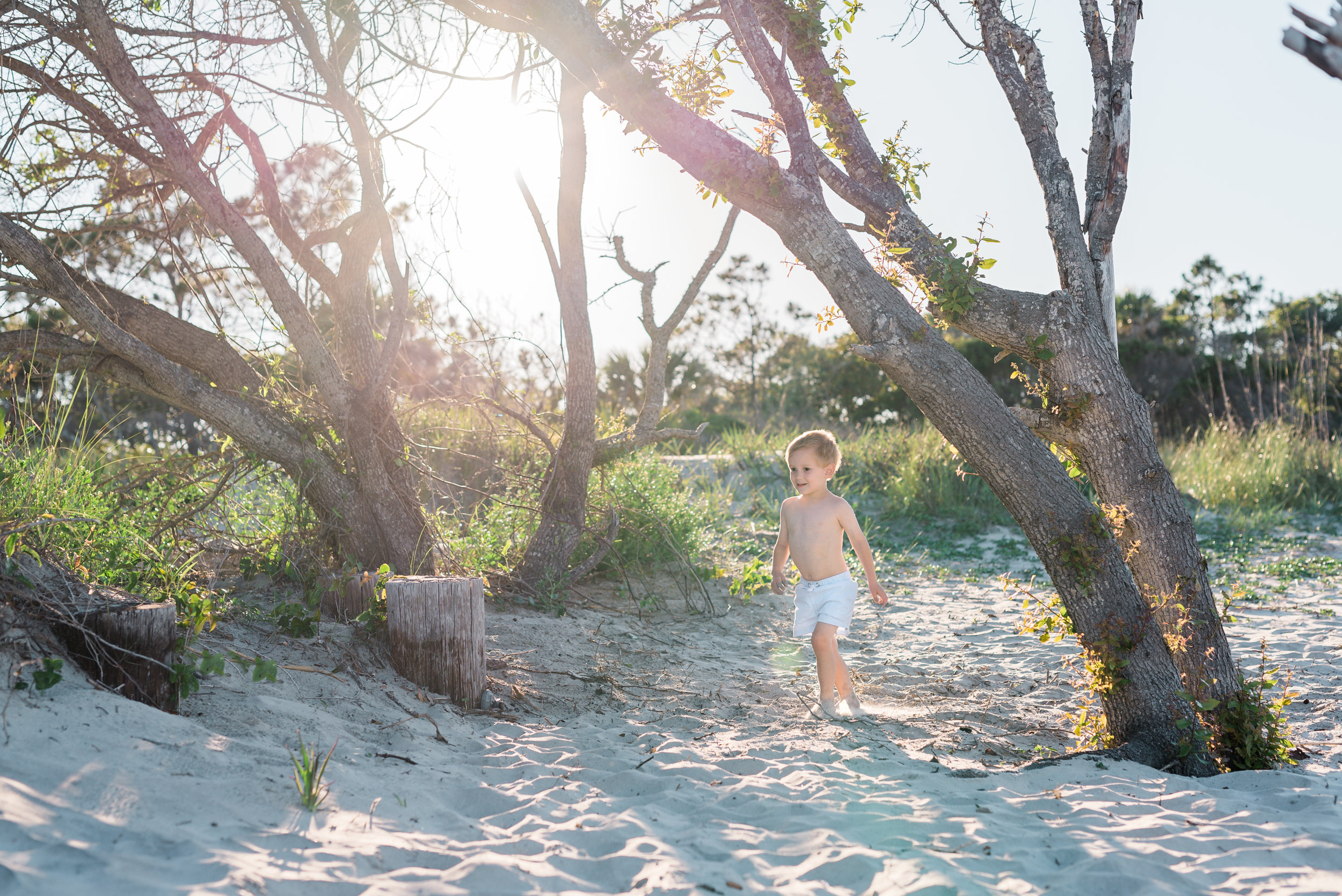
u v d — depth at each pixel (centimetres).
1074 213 441
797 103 438
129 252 579
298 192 611
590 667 538
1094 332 425
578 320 679
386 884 233
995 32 462
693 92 520
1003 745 427
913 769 369
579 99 652
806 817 304
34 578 345
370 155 537
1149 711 398
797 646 654
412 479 588
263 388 554
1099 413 420
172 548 534
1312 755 420
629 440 734
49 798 247
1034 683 561
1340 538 1118
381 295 648
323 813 278
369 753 347
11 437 498
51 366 514
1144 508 418
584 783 341
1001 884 254
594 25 427
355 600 493
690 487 1117
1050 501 410
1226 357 2683
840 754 390
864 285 418
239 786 280
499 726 420
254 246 506
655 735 419
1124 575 406
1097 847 279
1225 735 400
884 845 281
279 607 465
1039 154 452
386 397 566
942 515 1255
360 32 575
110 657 325
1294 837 290
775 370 2719
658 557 854
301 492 543
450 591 438
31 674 305
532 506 722
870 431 1553
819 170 456
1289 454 1359
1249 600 798
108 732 290
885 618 768
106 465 576
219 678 379
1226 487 1317
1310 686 541
